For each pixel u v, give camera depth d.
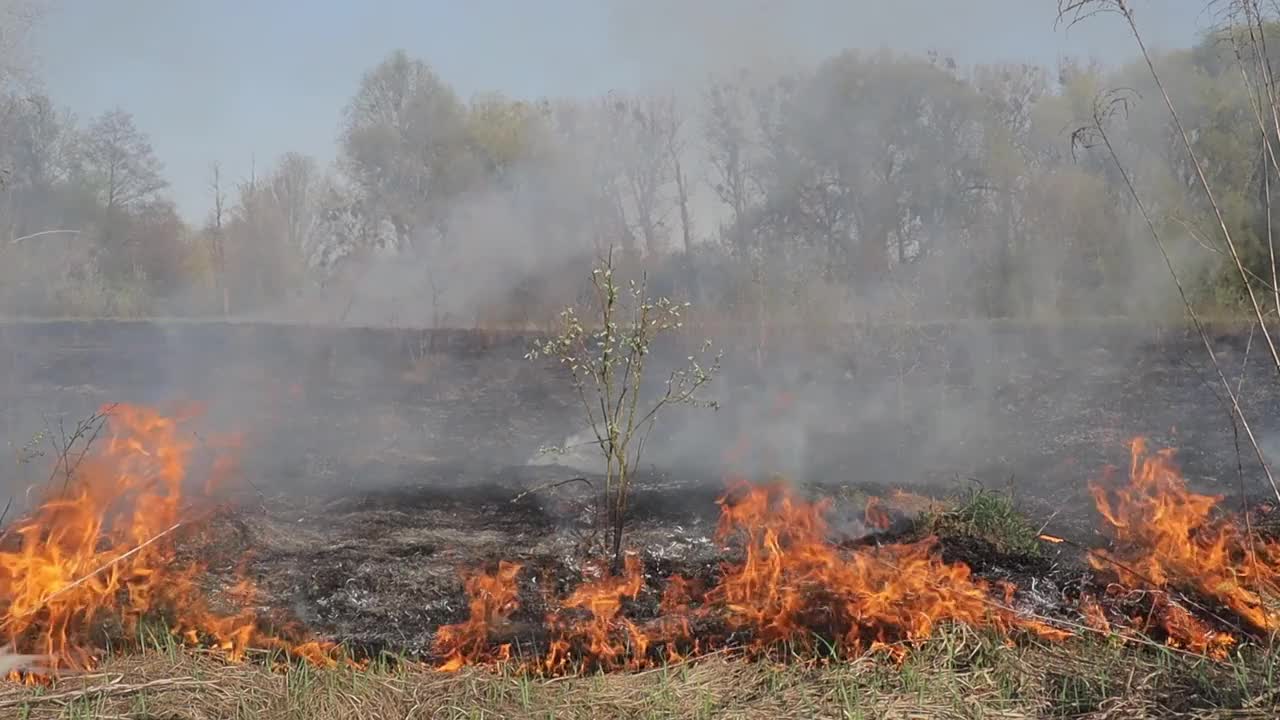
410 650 4.17
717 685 3.57
